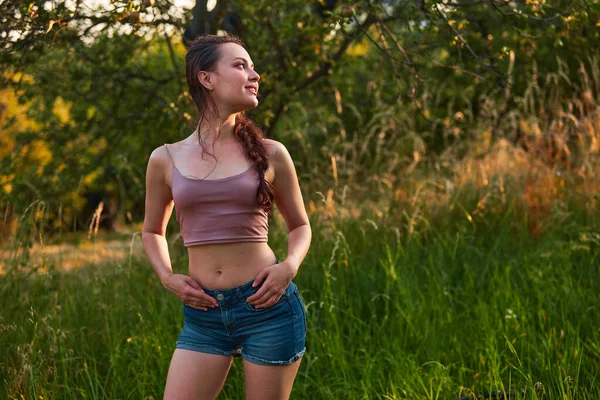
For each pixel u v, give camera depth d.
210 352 2.46
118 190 6.76
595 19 4.44
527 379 3.14
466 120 7.70
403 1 4.89
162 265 2.52
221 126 2.47
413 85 5.21
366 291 4.48
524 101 6.18
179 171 2.43
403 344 3.88
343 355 3.72
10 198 5.48
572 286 4.19
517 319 3.91
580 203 5.49
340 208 5.46
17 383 3.22
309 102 7.12
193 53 2.49
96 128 6.26
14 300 3.97
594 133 5.80
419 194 5.68
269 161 2.48
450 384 3.41
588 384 3.36
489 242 5.22
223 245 2.41
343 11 4.20
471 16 5.42
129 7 3.56
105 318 4.05
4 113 6.71
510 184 5.70
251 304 2.39
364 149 6.42
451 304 4.27
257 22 5.79
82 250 5.30
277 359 2.43
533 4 4.21
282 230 5.17
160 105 5.88
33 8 3.73
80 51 5.52
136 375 3.55
